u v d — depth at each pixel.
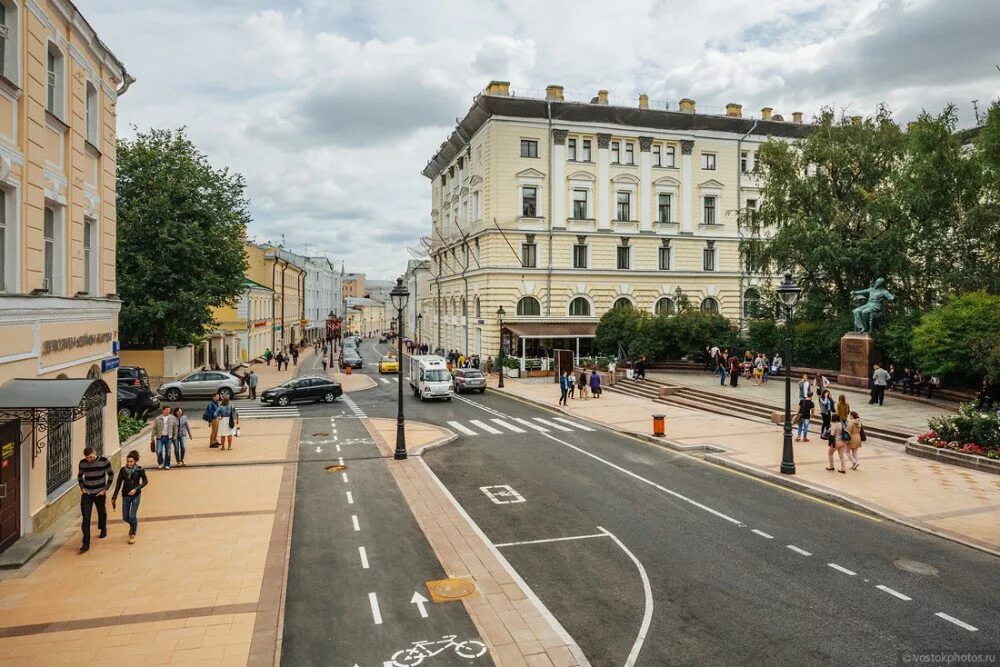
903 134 34.28
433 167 61.25
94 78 15.60
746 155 49.38
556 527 12.82
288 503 14.32
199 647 8.02
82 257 14.61
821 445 20.36
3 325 10.67
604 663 7.78
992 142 27.36
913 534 12.24
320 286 103.00
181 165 35.12
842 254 32.56
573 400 32.41
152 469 17.59
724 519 13.27
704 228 48.09
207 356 45.22
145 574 10.29
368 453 19.86
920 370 27.38
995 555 11.11
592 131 45.78
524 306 45.75
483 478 16.81
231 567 10.60
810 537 12.13
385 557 11.23
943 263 31.56
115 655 7.80
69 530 12.38
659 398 31.94
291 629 8.62
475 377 36.50
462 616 9.02
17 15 11.34
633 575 10.40
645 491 15.48
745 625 8.68
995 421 17.52
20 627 8.50
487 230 44.78
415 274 83.94
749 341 38.75
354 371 52.50
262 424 25.44
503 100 43.53
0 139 10.69
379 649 8.11
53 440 13.04
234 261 37.66
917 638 8.28
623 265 47.09
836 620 8.79
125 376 30.91
